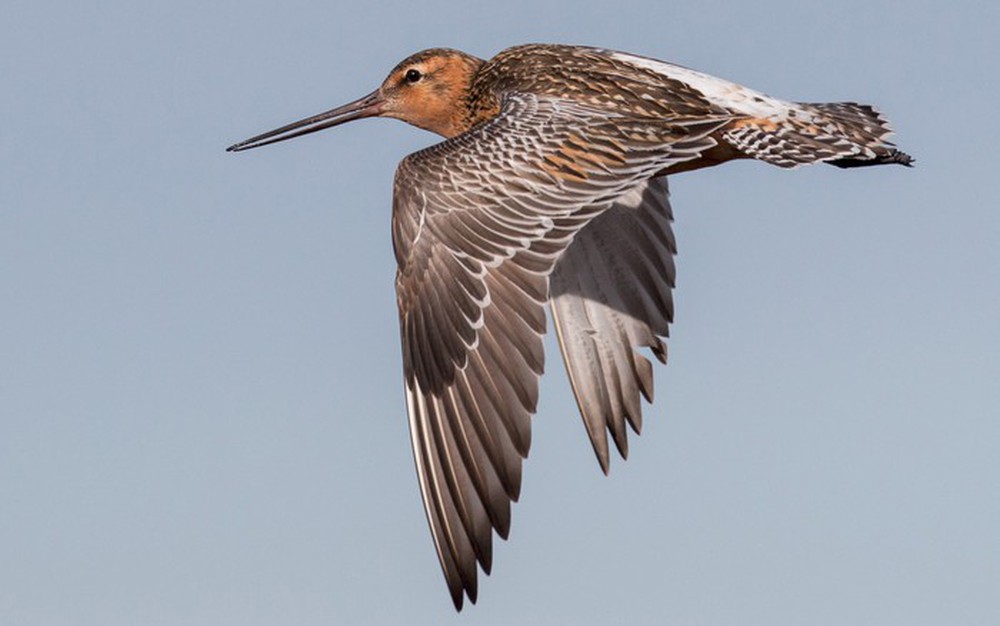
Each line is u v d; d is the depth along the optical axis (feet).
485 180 47.03
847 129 52.01
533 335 45.01
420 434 45.62
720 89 52.01
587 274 55.36
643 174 48.24
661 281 55.72
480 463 44.65
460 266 46.11
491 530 44.21
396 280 46.78
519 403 44.55
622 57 54.24
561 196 47.24
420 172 47.34
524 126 48.85
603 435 54.95
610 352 55.21
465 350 45.44
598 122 49.37
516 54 57.62
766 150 51.19
